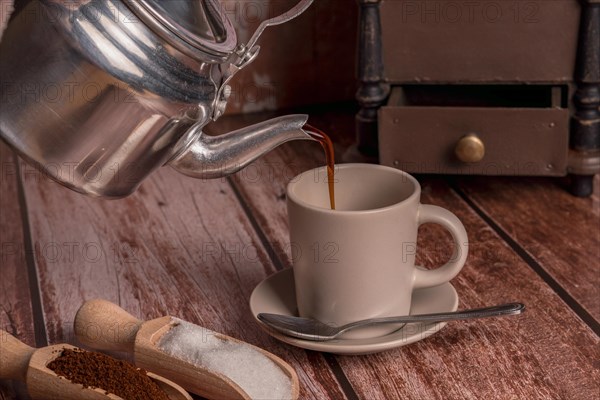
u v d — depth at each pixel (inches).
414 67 36.6
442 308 29.5
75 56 25.8
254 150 28.4
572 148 36.1
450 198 37.0
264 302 30.2
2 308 31.9
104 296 32.3
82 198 37.9
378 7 36.3
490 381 28.3
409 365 28.9
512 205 36.4
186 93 26.6
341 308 28.9
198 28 26.5
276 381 27.1
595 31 34.7
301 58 44.7
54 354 27.7
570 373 28.5
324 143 29.7
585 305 30.9
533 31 35.3
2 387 28.6
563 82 35.6
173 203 37.4
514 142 35.6
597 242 33.9
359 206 30.4
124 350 28.8
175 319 28.8
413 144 36.2
